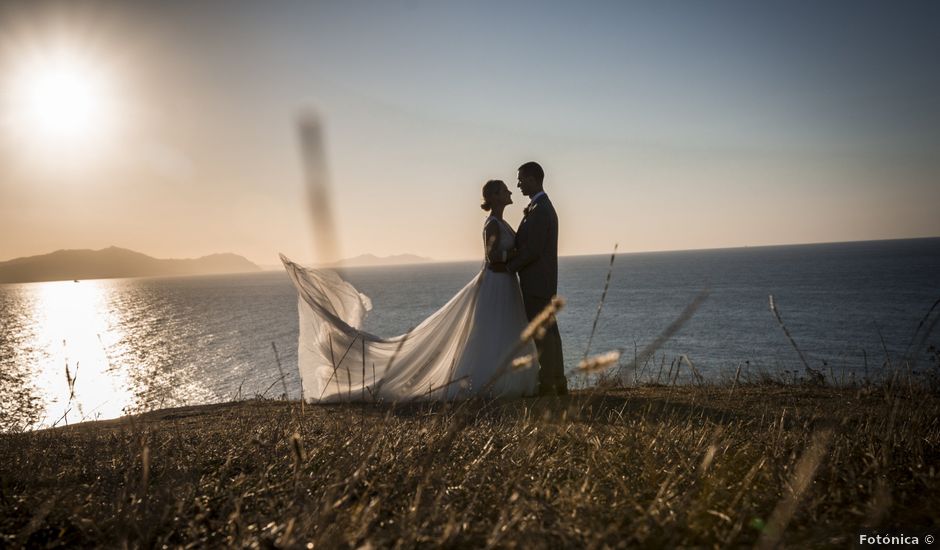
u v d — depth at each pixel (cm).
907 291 8962
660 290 11344
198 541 197
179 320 8375
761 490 244
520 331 666
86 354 4616
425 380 669
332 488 212
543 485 248
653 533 194
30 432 430
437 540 185
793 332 5038
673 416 429
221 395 2448
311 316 715
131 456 322
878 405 408
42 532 219
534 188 700
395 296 13100
